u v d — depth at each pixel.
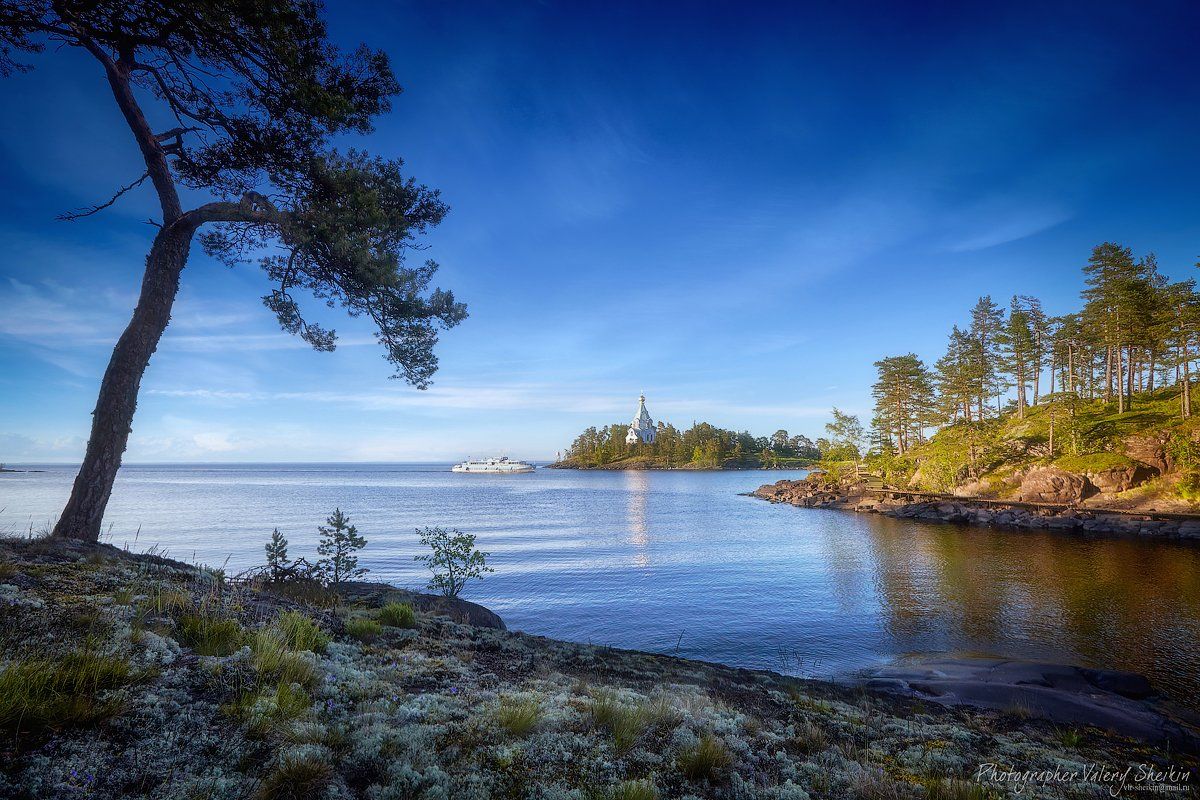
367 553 34.88
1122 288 68.62
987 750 7.48
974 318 95.19
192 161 12.87
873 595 24.56
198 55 11.47
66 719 3.87
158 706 4.36
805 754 6.28
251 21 10.23
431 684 6.60
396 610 9.68
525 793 4.26
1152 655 16.08
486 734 5.17
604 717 5.99
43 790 3.17
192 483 147.12
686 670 10.41
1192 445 54.84
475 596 24.31
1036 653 16.47
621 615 21.16
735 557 35.28
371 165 13.70
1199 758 8.27
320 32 11.56
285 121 12.20
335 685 5.67
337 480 185.75
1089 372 86.38
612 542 42.19
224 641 5.97
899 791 5.36
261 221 12.70
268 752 4.14
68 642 4.94
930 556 35.50
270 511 62.69
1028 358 85.19
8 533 8.95
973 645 17.36
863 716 8.62
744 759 5.67
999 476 70.31
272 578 12.80
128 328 11.03
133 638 5.38
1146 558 33.44
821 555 36.12
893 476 88.31
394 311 13.99
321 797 3.71
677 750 5.52
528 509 72.31
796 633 18.78
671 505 81.69
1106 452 61.56
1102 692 12.62
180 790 3.44
